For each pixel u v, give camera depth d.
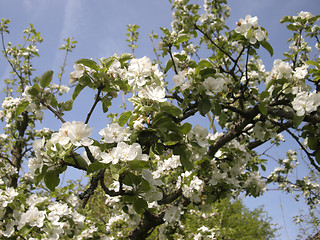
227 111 3.71
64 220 2.86
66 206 2.86
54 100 2.22
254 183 3.77
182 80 2.36
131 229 3.86
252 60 4.48
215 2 4.88
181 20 4.49
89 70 2.04
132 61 2.15
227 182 3.24
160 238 3.60
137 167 1.66
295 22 3.65
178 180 3.44
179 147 2.06
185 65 2.95
